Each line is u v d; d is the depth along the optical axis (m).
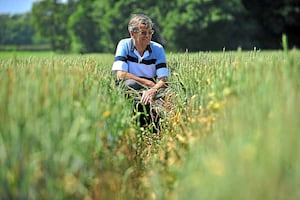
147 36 9.30
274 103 4.43
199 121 6.04
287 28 81.31
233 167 3.75
